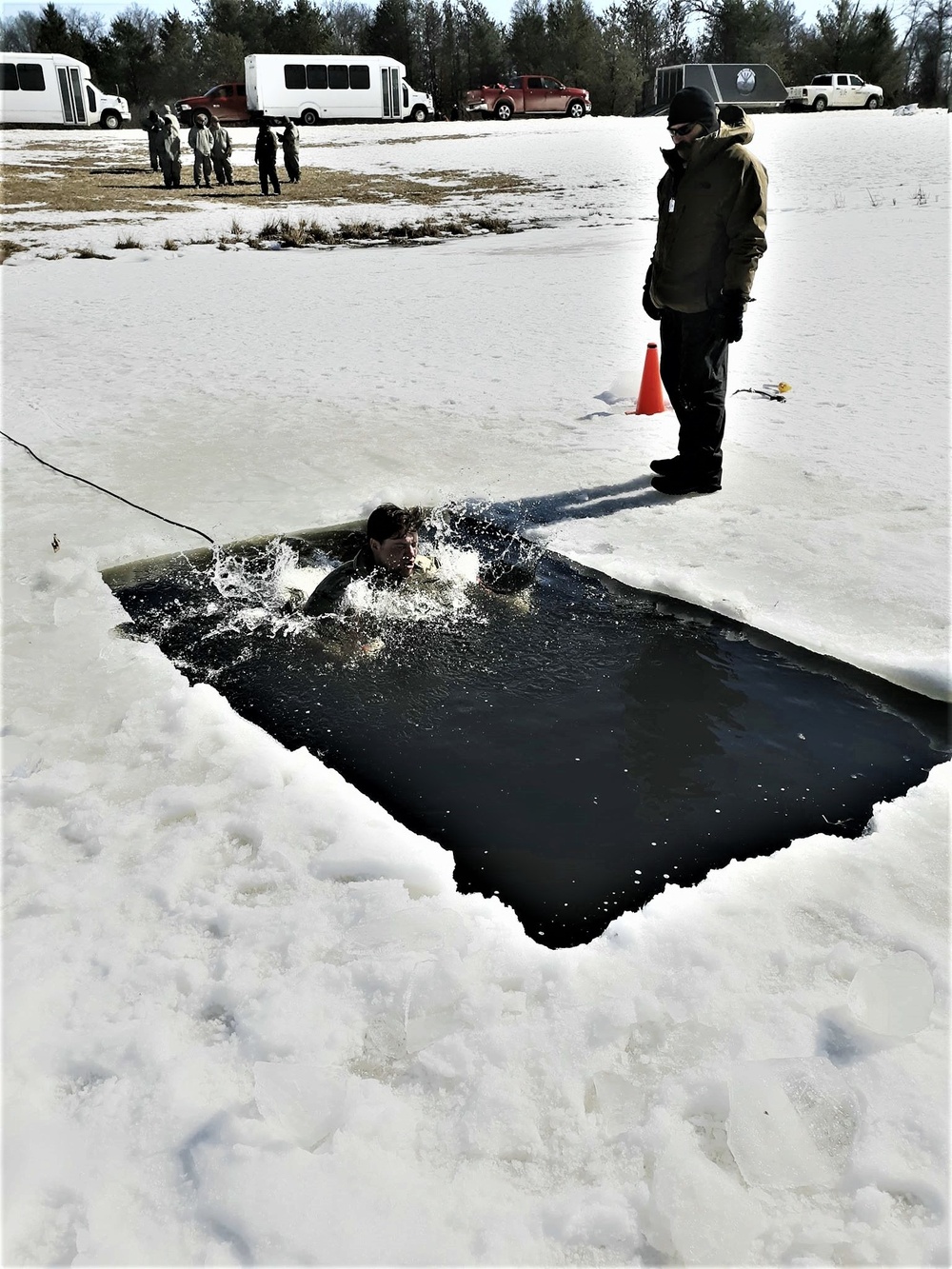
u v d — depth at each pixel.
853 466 6.03
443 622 4.38
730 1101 1.93
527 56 64.44
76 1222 1.76
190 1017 2.22
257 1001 2.22
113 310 13.04
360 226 21.08
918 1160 1.84
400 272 16.02
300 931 2.44
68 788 3.05
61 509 5.71
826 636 4.03
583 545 5.07
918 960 2.28
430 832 2.95
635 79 61.56
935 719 3.56
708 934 2.43
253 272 16.44
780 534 5.08
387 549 4.49
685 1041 2.11
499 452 6.66
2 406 8.09
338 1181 1.81
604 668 3.96
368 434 7.12
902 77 56.88
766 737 3.46
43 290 14.77
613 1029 2.12
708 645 4.11
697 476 5.68
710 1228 1.71
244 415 7.71
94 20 75.38
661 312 5.47
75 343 10.86
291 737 3.51
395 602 4.55
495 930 2.45
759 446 6.52
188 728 3.42
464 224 21.88
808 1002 2.21
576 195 24.95
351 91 39.81
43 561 4.98
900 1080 2.01
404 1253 1.69
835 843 2.79
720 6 62.84
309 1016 2.18
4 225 21.14
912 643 3.95
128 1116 1.96
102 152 34.59
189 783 3.12
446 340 10.55
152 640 4.23
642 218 21.39
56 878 2.67
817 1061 2.04
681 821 3.00
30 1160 1.87
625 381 8.20
